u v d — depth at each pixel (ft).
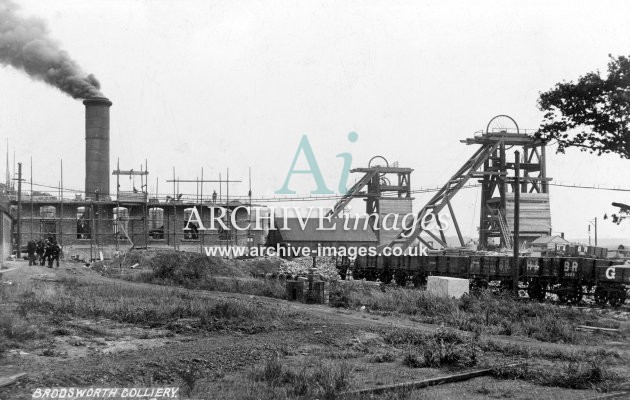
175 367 37.40
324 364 39.60
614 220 52.08
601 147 53.11
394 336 52.49
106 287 81.20
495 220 218.79
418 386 36.32
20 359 36.65
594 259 96.07
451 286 89.56
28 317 49.96
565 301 99.50
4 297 61.57
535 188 228.43
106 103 196.34
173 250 161.27
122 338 46.52
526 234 217.77
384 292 97.86
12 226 164.45
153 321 54.85
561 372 40.11
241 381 34.83
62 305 57.82
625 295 93.35
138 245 190.08
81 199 189.06
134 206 191.11
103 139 196.34
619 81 50.34
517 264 97.40
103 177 196.24
